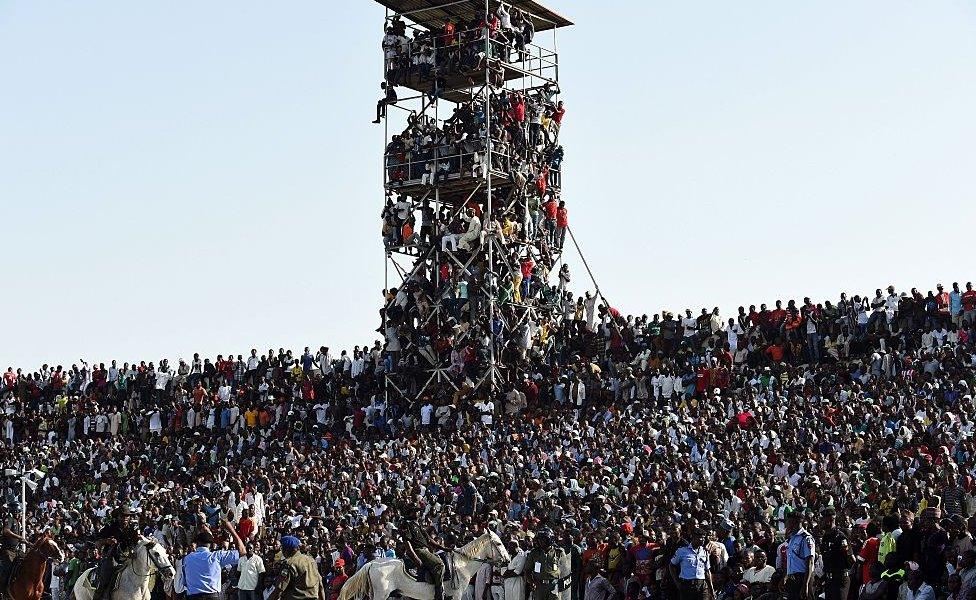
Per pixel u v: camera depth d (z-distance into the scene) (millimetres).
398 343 114562
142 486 106312
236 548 61719
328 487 88250
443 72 118062
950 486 60500
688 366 98188
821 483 68875
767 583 52375
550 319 116188
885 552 50781
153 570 53344
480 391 109250
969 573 46781
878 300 98375
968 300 95000
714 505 64438
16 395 129375
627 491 73062
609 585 57125
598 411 99062
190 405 118188
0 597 51750
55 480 112438
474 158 114750
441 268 114875
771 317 101562
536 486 76688
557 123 122125
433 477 84438
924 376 86500
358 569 62094
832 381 91188
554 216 119250
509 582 55812
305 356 116312
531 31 120500
